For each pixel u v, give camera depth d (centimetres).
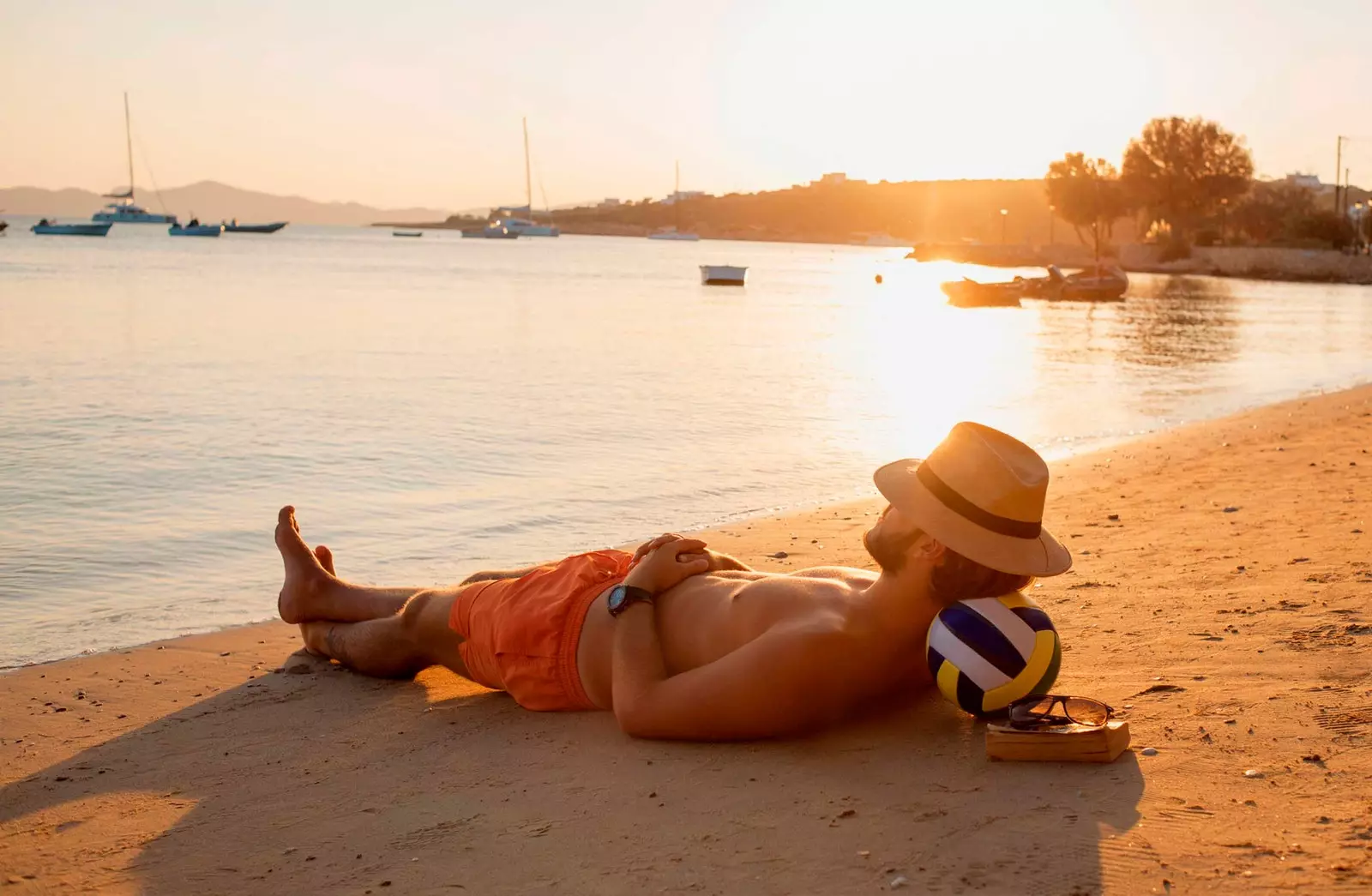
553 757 391
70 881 322
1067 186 11306
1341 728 362
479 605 455
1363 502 823
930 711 407
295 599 527
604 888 291
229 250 10575
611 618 418
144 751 434
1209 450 1252
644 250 17525
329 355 2361
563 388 1891
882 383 2091
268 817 360
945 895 273
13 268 6156
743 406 1719
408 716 459
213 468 1148
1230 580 590
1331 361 2703
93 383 1808
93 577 771
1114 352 2981
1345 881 266
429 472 1146
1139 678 433
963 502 357
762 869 294
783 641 368
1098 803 319
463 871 309
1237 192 10488
